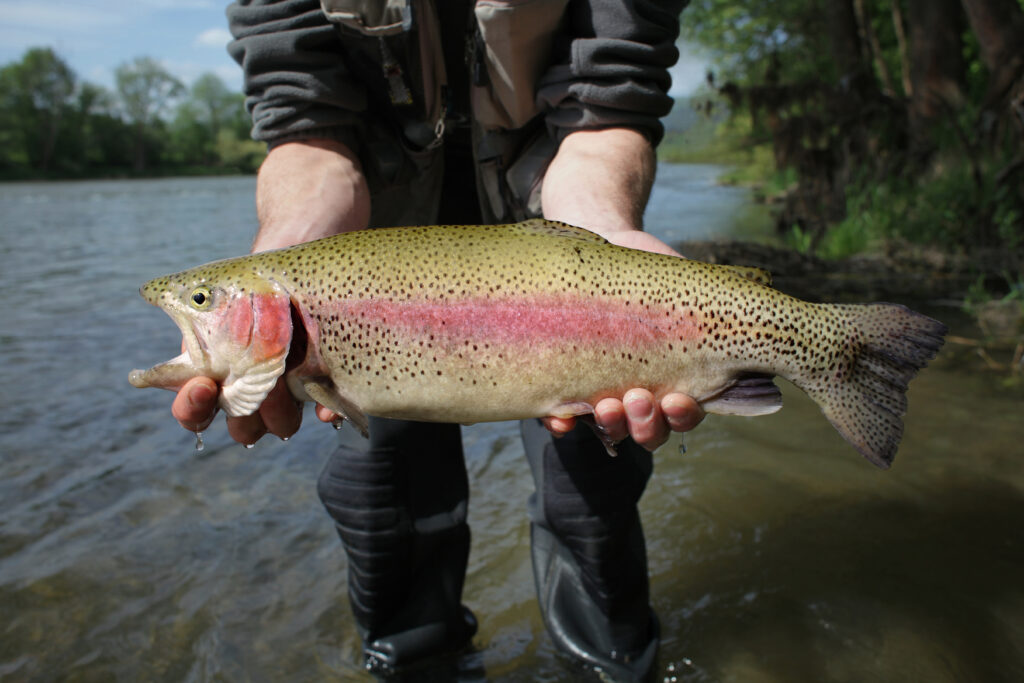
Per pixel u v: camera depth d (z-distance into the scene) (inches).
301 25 27.0
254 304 20.3
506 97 27.5
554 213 25.2
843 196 129.8
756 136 168.2
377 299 20.5
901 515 37.9
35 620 30.9
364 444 27.3
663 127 28.7
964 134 110.3
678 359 21.0
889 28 220.2
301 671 28.8
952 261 94.4
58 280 103.6
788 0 222.7
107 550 36.0
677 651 29.6
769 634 30.2
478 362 20.5
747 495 40.5
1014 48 102.0
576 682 28.6
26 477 42.9
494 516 39.5
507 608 32.8
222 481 43.0
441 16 29.3
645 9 27.4
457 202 32.9
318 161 26.8
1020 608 30.9
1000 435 45.0
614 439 21.2
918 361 21.6
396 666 28.5
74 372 61.5
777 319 21.4
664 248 22.6
